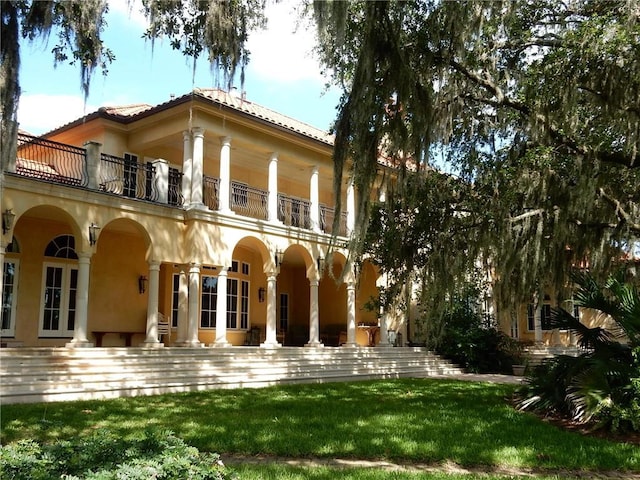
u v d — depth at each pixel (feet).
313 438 24.39
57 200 43.75
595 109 34.17
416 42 28.07
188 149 54.65
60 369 39.06
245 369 49.03
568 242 34.99
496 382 53.06
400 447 23.03
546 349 75.87
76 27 22.07
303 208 71.56
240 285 70.95
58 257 53.47
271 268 60.03
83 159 47.44
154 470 11.94
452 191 38.11
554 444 23.98
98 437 14.37
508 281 34.40
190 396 38.34
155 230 50.72
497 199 34.86
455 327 70.13
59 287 53.26
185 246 53.21
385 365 62.18
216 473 12.89
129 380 39.91
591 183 30.73
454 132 38.29
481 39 29.78
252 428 26.43
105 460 12.98
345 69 31.17
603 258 36.22
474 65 31.09
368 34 24.49
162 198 52.06
